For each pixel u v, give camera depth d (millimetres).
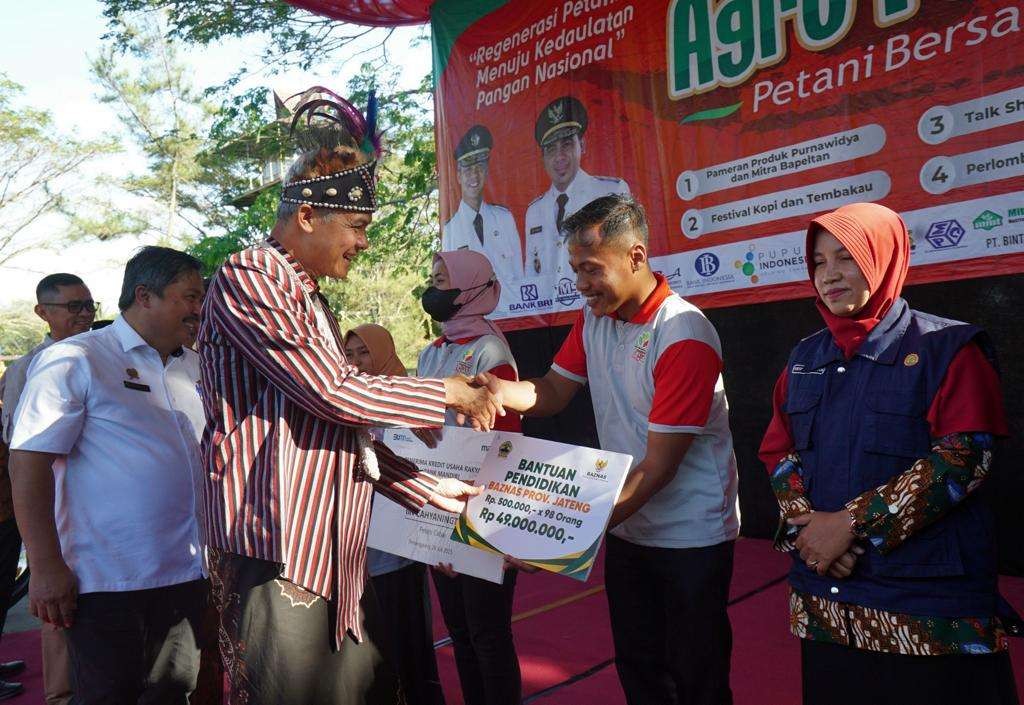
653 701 2604
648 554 2482
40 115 25641
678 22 5590
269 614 1864
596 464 2236
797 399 2088
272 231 2072
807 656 2037
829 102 4895
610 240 2344
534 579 5168
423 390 2004
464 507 2416
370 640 2051
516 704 2668
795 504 2035
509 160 6738
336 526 1938
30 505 2389
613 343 2527
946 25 4430
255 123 12188
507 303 6844
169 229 30812
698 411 2268
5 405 3912
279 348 1827
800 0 4977
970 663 1808
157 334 2648
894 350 1930
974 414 1785
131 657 2537
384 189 12617
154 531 2570
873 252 1931
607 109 6027
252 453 1884
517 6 6598
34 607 2418
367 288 23562
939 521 1836
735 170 5352
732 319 5645
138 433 2568
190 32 11789
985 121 4332
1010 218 4285
